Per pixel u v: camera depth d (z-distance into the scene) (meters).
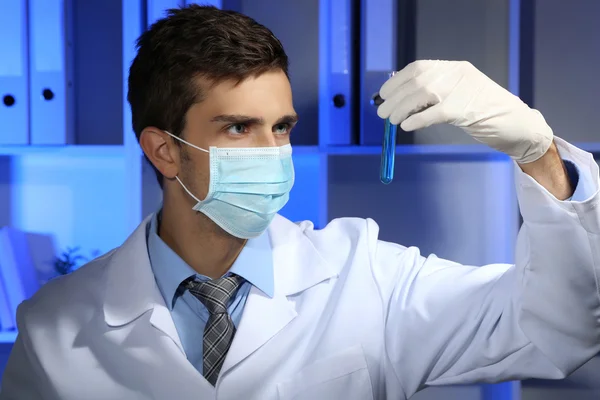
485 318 1.15
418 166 2.29
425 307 1.22
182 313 1.23
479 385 2.23
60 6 2.02
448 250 2.31
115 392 1.21
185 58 1.13
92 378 1.22
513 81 2.08
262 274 1.23
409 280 1.28
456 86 1.00
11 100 2.03
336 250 1.35
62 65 2.03
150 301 1.21
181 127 1.16
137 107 1.24
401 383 1.24
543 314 1.02
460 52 2.12
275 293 1.24
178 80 1.14
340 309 1.25
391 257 1.33
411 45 2.12
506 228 2.29
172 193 1.22
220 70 1.09
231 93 1.10
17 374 1.31
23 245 2.33
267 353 1.20
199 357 1.21
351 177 2.29
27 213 2.43
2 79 2.02
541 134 0.99
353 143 2.06
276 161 1.16
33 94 2.03
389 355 1.24
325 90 2.03
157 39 1.18
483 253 2.31
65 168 2.42
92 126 2.34
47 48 2.03
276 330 1.21
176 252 1.25
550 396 2.31
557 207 0.98
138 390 1.20
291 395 1.19
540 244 1.00
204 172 1.15
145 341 1.20
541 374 1.11
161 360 1.18
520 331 1.08
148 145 1.22
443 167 2.29
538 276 1.02
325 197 2.11
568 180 1.02
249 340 1.18
